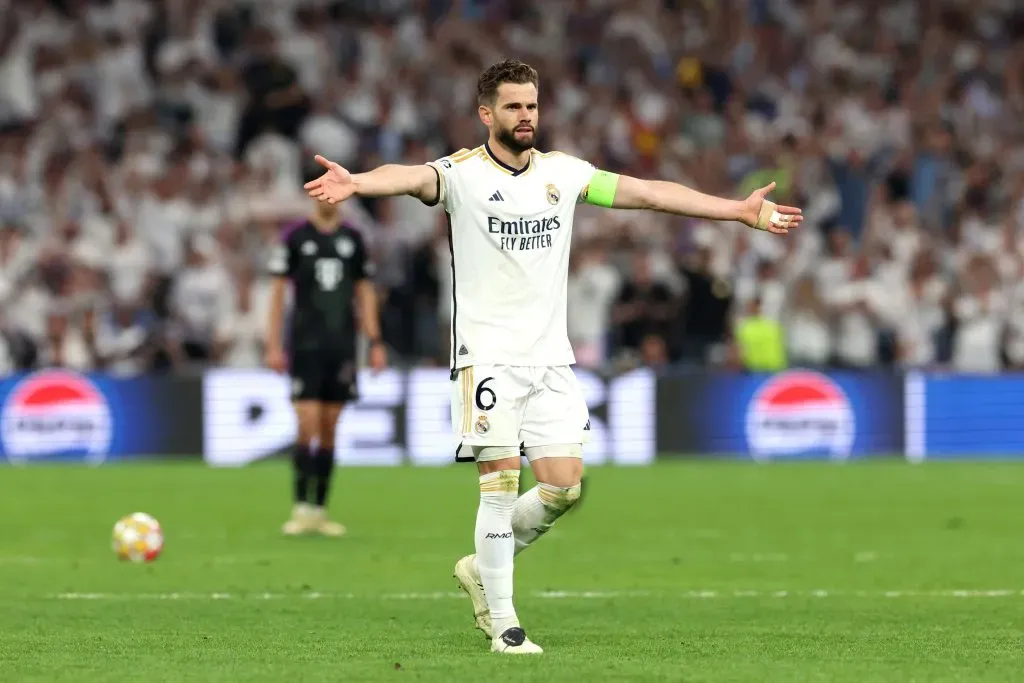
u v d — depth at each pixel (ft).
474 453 78.64
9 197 253.24
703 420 228.02
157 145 264.31
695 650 79.46
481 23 302.66
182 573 114.01
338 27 293.23
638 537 139.74
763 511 162.40
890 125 300.20
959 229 278.67
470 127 278.26
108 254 238.27
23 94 275.18
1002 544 134.62
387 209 243.40
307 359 140.67
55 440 217.56
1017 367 256.11
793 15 321.32
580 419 80.12
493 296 78.64
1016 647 80.74
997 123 313.53
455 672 71.56
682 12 316.60
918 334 252.21
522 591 105.19
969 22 327.88
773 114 301.43
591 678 69.87
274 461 220.23
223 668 73.56
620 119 284.00
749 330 235.40
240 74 276.82
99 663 75.36
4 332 231.30
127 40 285.02
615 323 237.04
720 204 80.07
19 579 110.63
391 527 147.43
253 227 243.60
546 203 78.89
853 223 278.67
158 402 219.00
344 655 77.61
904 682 69.51
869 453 232.12
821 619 91.97
